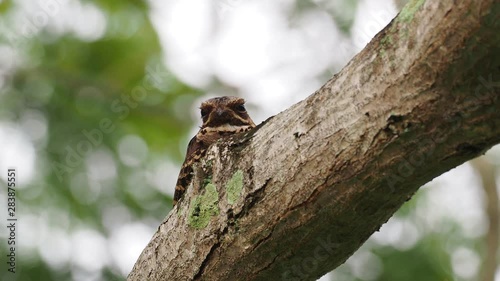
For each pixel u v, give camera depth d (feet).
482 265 39.50
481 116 14.56
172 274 20.29
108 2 46.57
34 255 37.42
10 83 44.37
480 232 40.93
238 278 19.07
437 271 38.29
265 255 18.34
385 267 38.17
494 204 39.22
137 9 46.96
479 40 13.71
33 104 43.83
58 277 37.29
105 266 38.11
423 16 14.55
